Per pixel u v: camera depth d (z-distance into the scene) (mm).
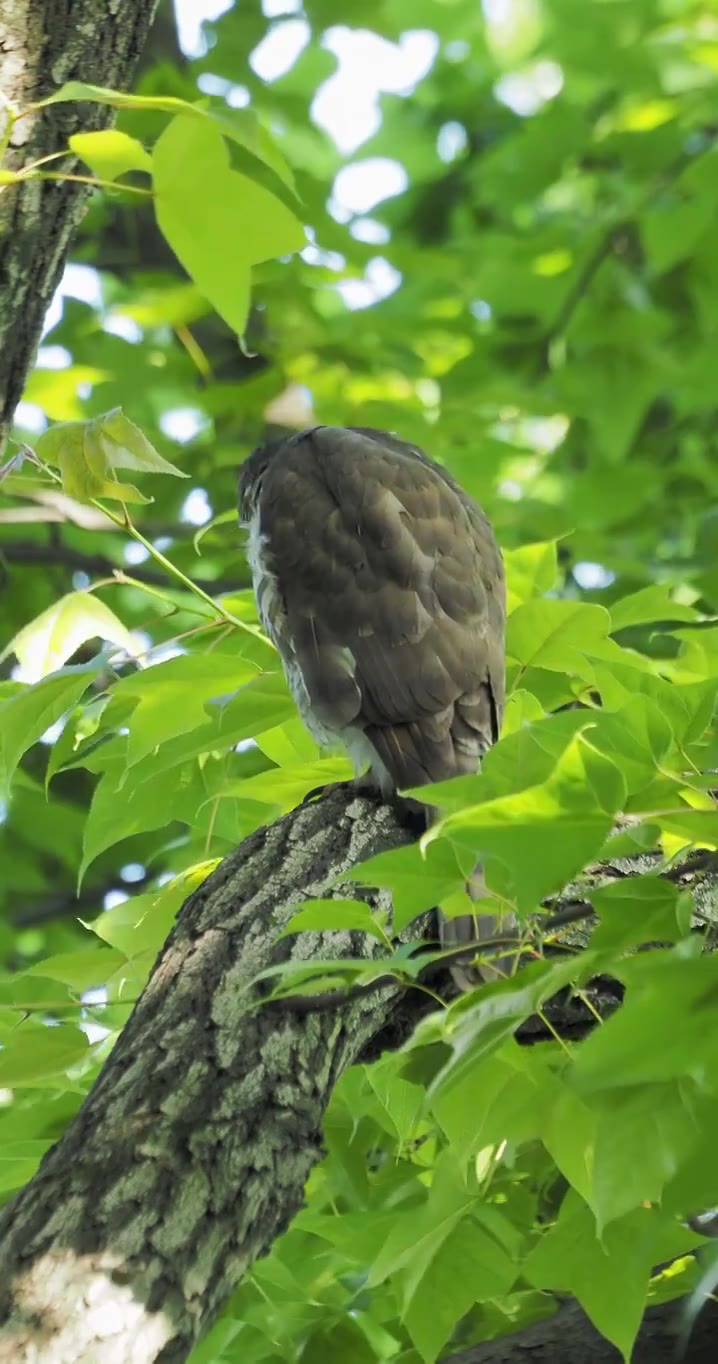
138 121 10695
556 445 13305
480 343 13266
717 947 5254
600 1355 5402
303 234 4078
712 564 11750
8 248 4676
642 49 13219
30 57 4676
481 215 15477
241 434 11609
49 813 12398
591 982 5438
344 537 7078
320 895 5297
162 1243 3865
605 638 6059
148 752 5660
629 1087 3639
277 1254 6609
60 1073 5387
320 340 11812
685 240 11914
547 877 3291
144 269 13250
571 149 13367
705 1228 4957
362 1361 6168
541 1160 5949
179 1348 3721
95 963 5926
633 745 3564
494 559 7371
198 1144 4156
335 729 6688
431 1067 4930
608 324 12602
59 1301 3637
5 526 13328
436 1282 5168
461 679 6684
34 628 5742
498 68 16016
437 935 5469
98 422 5129
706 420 13984
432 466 7691
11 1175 6289
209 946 4918
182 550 12031
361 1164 6090
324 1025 4758
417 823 6102
